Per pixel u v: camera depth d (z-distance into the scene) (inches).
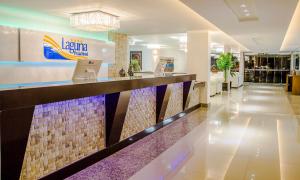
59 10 252.8
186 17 283.9
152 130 253.1
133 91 218.5
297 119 324.8
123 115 194.1
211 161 179.6
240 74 855.7
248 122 305.1
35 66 278.7
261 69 977.5
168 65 830.5
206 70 398.0
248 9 232.7
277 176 157.2
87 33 352.8
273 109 398.9
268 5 219.3
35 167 134.3
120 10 250.4
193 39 399.5
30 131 130.5
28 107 119.6
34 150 133.5
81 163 164.2
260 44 599.5
